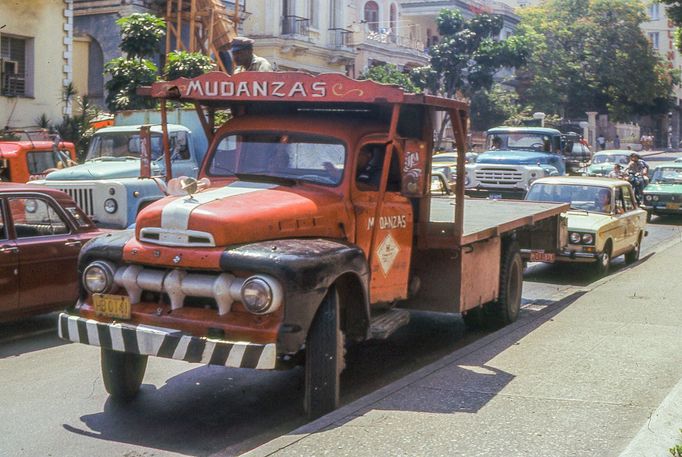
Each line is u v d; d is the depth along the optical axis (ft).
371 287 23.80
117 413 22.16
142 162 25.14
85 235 32.22
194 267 19.77
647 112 237.66
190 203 20.59
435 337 32.35
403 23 189.06
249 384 25.17
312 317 19.53
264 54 128.47
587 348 26.78
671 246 62.49
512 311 33.60
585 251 46.24
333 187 23.11
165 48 105.19
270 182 23.22
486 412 20.02
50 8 82.17
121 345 20.12
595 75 217.56
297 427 21.18
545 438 18.26
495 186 76.54
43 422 21.34
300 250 19.77
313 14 137.49
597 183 51.72
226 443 19.98
